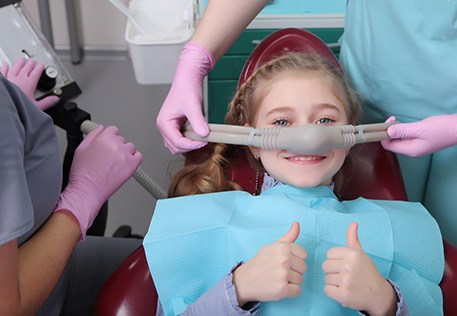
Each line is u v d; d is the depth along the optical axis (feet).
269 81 3.33
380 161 3.70
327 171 3.08
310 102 3.18
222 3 3.60
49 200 2.83
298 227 2.59
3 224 2.23
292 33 3.94
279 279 2.40
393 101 3.85
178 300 2.91
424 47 3.37
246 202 3.21
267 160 3.16
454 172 3.91
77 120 3.67
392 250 2.99
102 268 3.70
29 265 2.62
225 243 3.01
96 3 8.08
